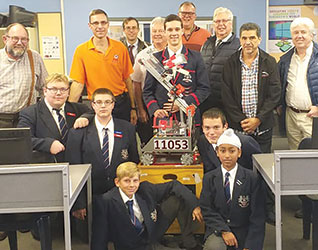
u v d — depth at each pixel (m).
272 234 3.29
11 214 2.56
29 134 2.38
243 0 6.65
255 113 3.58
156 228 2.93
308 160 2.30
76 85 3.85
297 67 3.72
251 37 3.49
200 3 6.63
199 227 3.09
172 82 3.46
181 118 3.27
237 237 2.78
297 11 6.89
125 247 2.82
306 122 3.70
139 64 4.04
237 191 2.76
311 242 3.15
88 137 3.10
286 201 3.98
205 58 4.03
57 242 3.27
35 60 3.77
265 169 2.62
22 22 5.91
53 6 6.64
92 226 2.79
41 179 2.23
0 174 2.21
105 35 3.82
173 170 3.11
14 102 3.61
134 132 3.25
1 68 3.60
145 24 6.65
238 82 3.60
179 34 3.46
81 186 2.52
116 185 2.86
